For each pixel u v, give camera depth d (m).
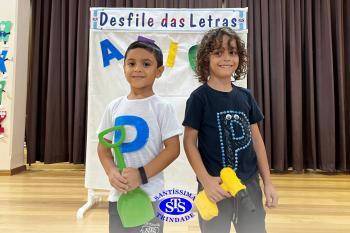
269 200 0.91
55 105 3.07
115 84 1.75
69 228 1.49
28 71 3.13
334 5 3.04
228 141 0.90
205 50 0.97
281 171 3.01
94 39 1.76
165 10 1.75
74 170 3.00
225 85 0.96
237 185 0.78
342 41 3.04
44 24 3.10
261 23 3.03
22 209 1.76
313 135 2.98
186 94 1.74
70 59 3.05
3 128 2.77
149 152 0.88
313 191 2.28
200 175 0.86
